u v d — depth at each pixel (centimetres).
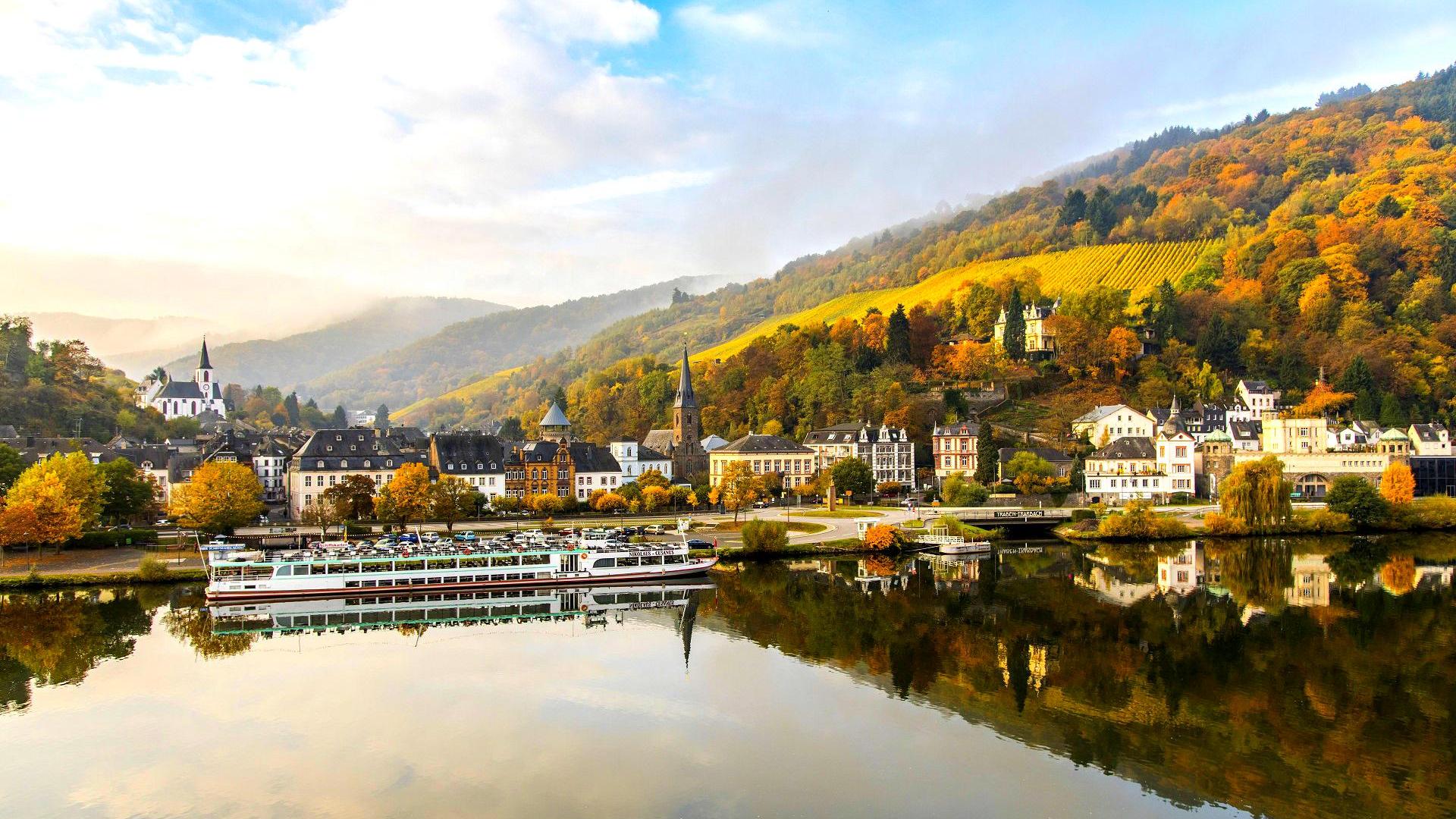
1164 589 13200
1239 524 18662
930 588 13450
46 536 14450
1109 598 12675
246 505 16525
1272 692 8594
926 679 9056
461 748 7369
